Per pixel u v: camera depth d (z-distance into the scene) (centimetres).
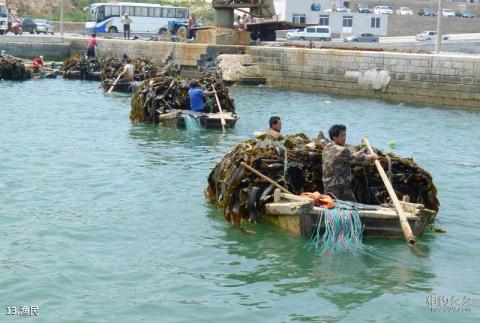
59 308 1502
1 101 4991
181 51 7031
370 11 13412
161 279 1662
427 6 14450
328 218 1852
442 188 2652
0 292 1572
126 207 2253
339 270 1725
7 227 2034
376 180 2064
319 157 2058
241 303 1539
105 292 1586
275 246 1875
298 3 12412
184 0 13150
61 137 3541
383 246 1875
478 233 2062
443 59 5381
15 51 8094
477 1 15300
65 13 12612
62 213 2184
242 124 4084
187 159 3011
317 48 6594
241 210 2041
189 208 2238
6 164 2884
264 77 6644
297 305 1533
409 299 1567
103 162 2938
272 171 2061
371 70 5841
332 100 5591
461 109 5175
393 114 4812
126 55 6981
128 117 4284
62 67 7212
